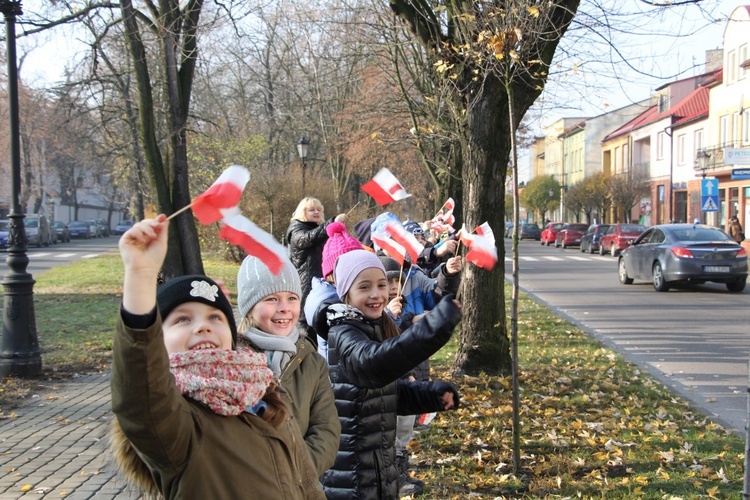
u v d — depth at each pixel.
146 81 14.37
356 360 3.06
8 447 6.21
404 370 2.93
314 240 6.89
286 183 26.31
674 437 6.22
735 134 37.62
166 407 1.95
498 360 8.50
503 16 6.07
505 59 5.94
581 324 13.57
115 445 2.32
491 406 7.14
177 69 15.08
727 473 5.30
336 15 18.77
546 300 17.58
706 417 7.03
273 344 2.78
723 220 39.62
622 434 6.31
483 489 5.05
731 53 37.88
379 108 16.98
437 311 2.83
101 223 72.94
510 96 5.62
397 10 8.61
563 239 46.22
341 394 3.34
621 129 59.97
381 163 26.02
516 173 5.51
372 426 3.35
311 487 2.43
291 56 29.41
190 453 2.06
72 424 6.94
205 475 2.07
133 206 38.97
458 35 7.85
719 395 8.11
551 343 11.25
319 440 2.77
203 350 2.19
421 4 8.59
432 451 5.83
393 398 3.48
